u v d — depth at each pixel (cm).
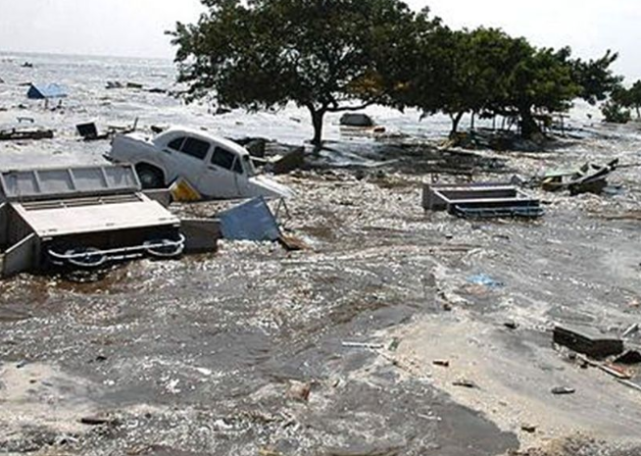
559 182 2795
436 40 3738
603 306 1361
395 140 4462
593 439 849
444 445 822
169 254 1484
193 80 3862
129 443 788
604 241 1927
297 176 2783
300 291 1334
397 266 1536
